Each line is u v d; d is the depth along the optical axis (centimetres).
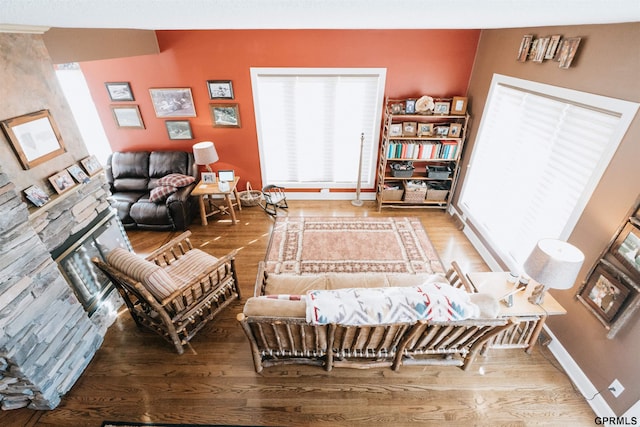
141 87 397
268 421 206
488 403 215
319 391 223
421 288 198
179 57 377
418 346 215
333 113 414
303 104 408
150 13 110
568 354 233
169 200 386
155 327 249
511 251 309
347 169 461
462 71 380
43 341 202
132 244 380
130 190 427
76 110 448
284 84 395
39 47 203
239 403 215
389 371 236
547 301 225
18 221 183
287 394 221
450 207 440
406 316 183
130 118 419
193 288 241
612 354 198
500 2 96
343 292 198
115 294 285
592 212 213
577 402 216
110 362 242
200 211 426
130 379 230
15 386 197
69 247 231
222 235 400
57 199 213
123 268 223
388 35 360
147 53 352
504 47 310
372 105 410
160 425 204
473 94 376
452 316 185
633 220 182
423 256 360
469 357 225
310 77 388
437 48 367
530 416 208
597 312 205
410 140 408
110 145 440
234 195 475
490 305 193
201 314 266
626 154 189
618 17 156
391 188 435
